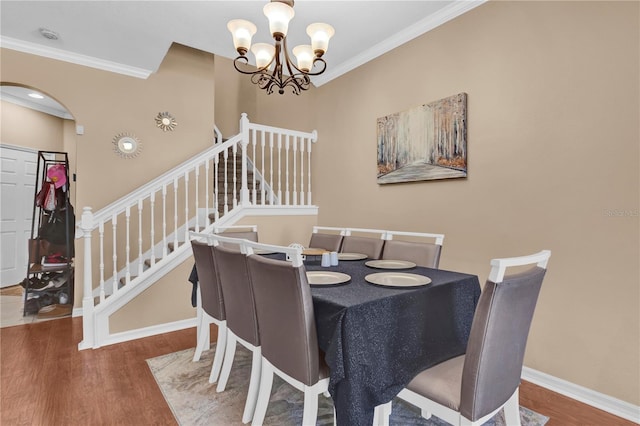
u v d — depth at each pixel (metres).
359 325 1.26
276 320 1.48
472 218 2.53
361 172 3.53
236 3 2.55
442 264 2.73
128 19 2.76
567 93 2.02
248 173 5.28
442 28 2.73
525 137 2.21
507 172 2.31
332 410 1.86
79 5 2.56
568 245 2.02
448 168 2.65
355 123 3.61
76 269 3.46
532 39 2.18
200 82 4.14
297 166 4.53
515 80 2.26
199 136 4.12
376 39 3.12
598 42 1.89
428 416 1.76
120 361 2.44
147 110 3.80
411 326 1.44
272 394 2.03
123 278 3.47
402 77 3.07
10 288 4.63
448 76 2.69
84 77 3.46
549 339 2.10
